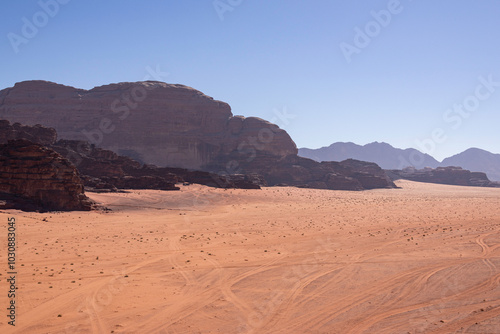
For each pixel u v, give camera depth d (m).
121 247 34.38
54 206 56.41
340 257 30.78
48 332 16.03
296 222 55.34
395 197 127.50
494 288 21.28
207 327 16.78
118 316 17.84
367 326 16.72
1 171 55.75
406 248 34.34
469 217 60.84
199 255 31.67
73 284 22.62
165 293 21.31
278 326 16.94
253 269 26.94
